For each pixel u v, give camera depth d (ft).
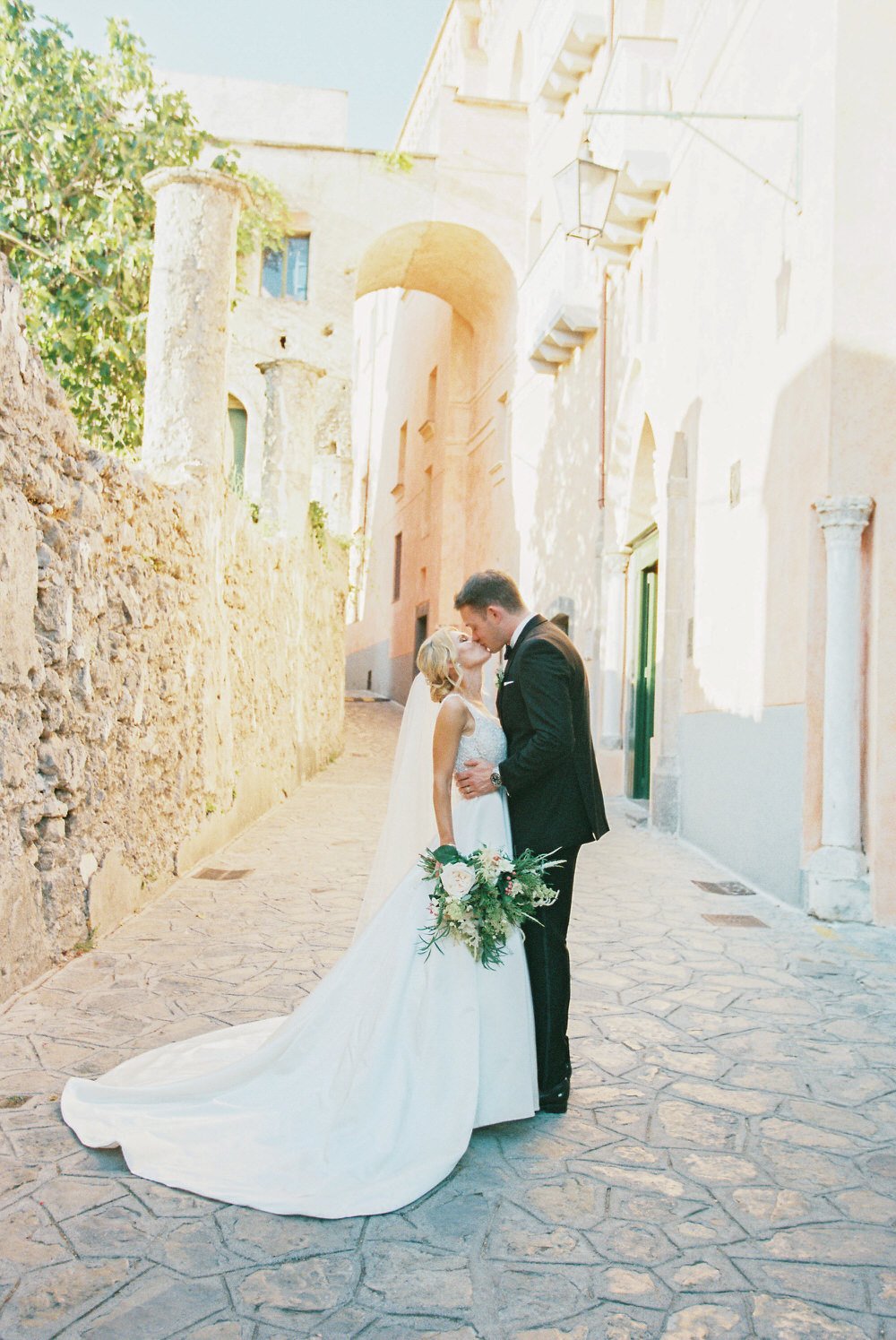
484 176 64.64
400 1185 9.93
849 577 22.21
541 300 54.60
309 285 62.90
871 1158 11.13
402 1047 11.09
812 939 20.66
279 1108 11.12
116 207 34.65
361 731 71.72
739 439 28.30
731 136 29.76
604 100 40.06
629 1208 9.88
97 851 18.97
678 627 34.91
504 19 70.18
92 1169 10.28
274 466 43.50
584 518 49.01
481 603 12.30
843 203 22.15
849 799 22.39
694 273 33.50
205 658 27.25
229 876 25.38
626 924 21.76
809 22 23.77
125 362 35.73
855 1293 8.55
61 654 16.71
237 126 65.21
